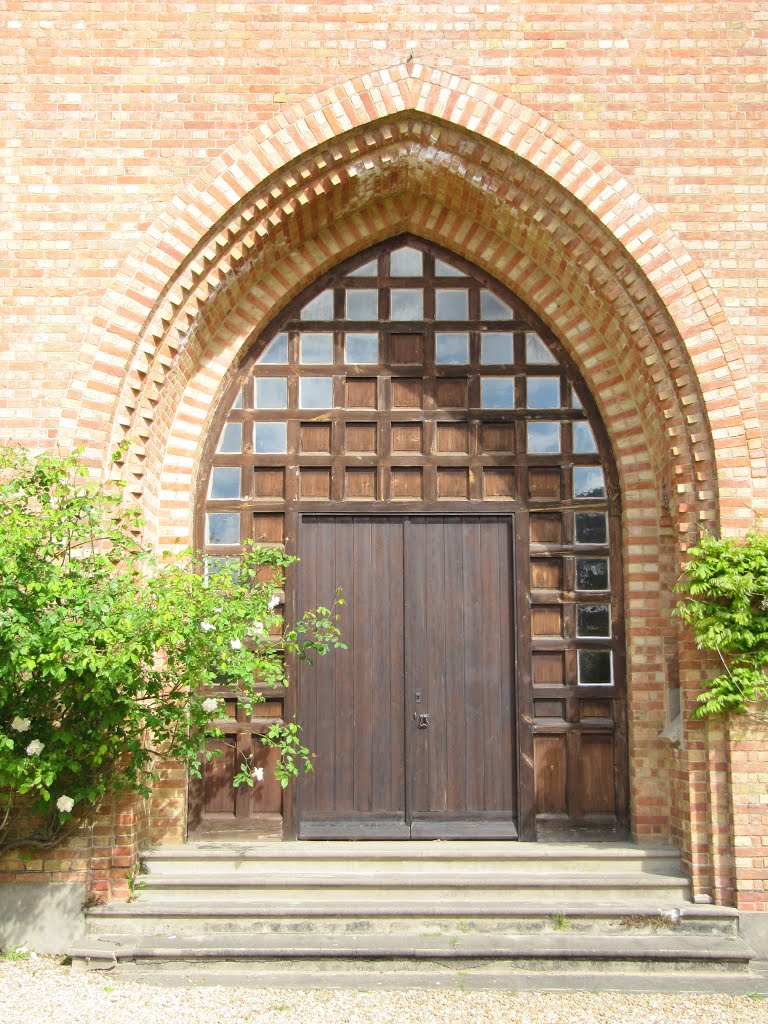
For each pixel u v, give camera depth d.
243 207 6.53
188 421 6.95
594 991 5.25
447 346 7.20
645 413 6.82
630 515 6.86
